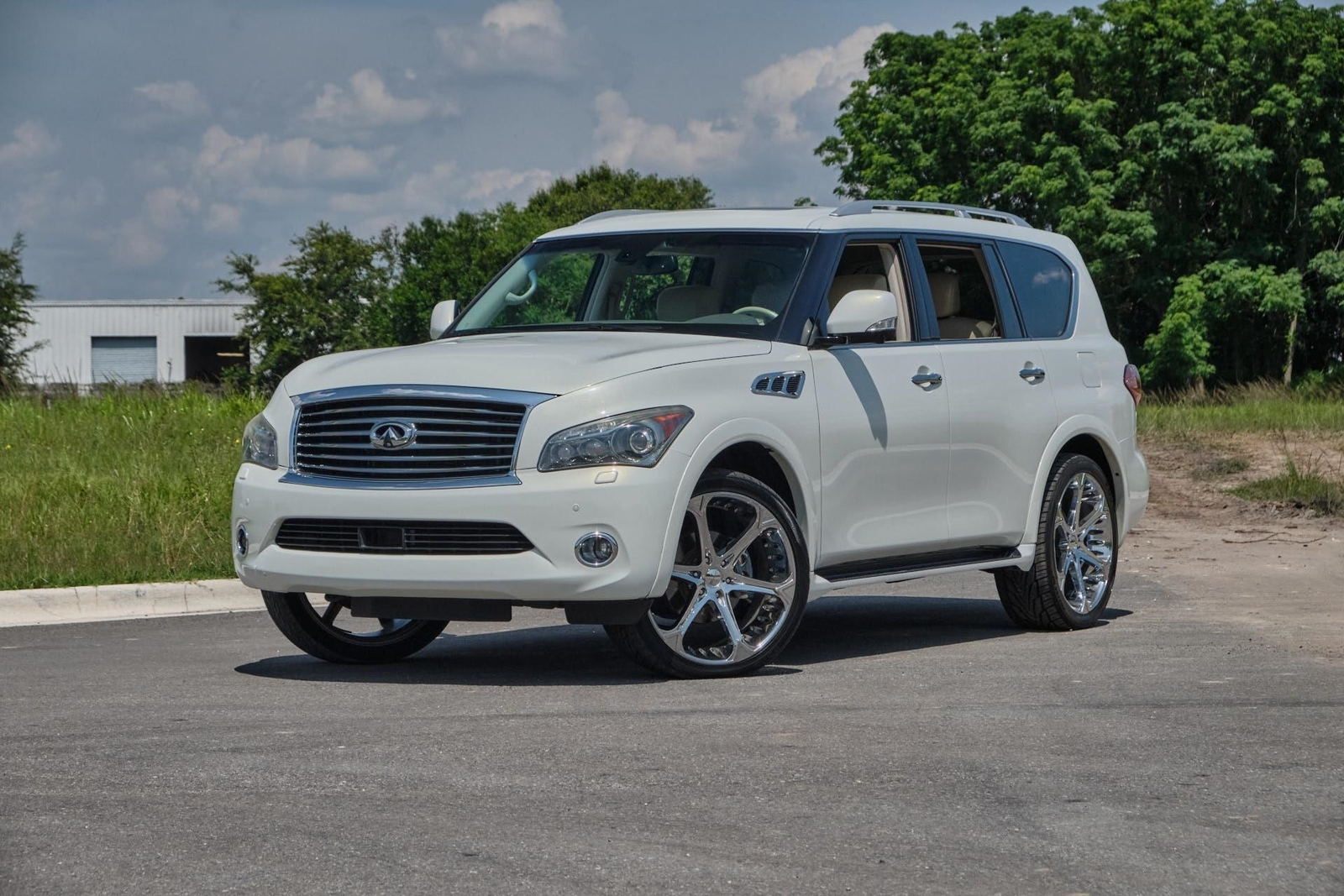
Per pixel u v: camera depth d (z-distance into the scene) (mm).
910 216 7938
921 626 8750
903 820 4168
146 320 104812
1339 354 47750
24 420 17578
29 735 5328
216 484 12398
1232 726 5480
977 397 7809
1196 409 24969
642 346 6621
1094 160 45219
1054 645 7766
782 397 6762
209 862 3797
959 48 50375
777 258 7262
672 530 6211
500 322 7641
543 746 5102
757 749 5051
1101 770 4770
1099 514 8625
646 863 3768
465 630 8594
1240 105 46531
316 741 5199
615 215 8055
